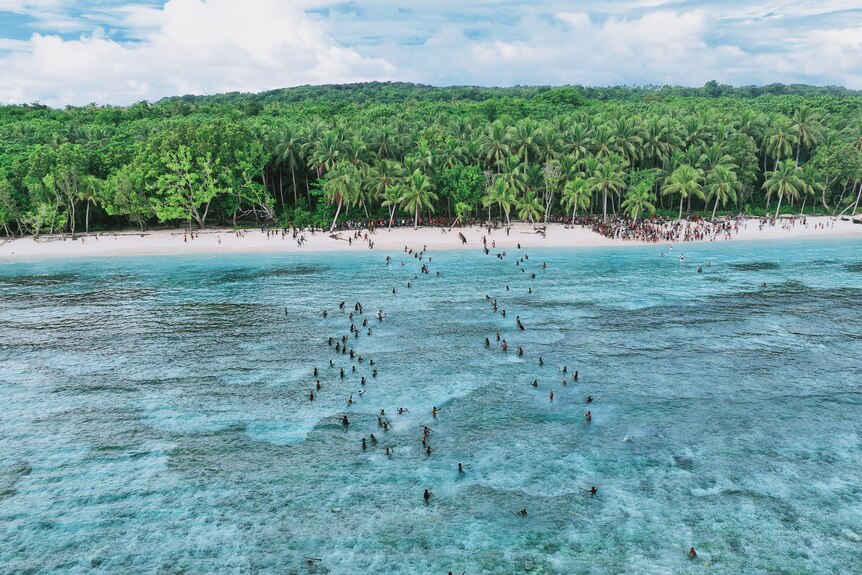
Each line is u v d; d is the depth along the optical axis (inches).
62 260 3745.1
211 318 2527.1
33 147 4886.8
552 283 3061.0
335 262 3631.9
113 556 1130.0
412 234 4439.0
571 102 7628.0
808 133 5378.9
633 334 2273.6
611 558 1109.7
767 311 2536.9
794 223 4845.0
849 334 2241.6
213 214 4995.1
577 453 1460.4
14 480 1366.9
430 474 1380.4
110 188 4229.8
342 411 1681.8
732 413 1646.2
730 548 1129.4
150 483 1355.8
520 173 4665.4
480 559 1111.0
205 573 1085.1
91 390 1829.5
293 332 2337.6
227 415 1665.8
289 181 5059.1
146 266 3565.5
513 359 2039.9
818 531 1171.9
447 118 6028.5
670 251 3897.6
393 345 2185.0
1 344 2234.3
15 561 1117.7
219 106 7086.6
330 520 1226.0
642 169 5310.0
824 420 1599.4
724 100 7760.8
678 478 1352.1
